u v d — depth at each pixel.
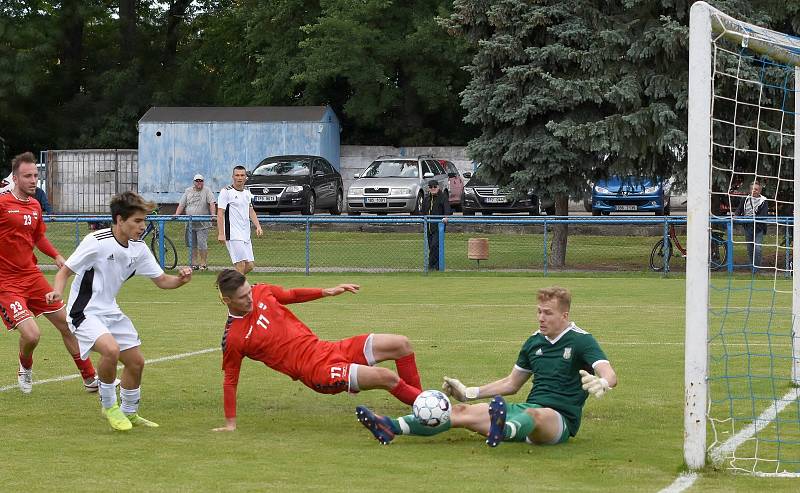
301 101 73.94
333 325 23.03
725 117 38.00
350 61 66.88
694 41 10.74
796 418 13.38
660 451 11.46
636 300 28.22
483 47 39.41
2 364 18.14
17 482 10.12
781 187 39.03
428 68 69.88
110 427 12.92
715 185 37.88
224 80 79.19
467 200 56.38
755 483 10.12
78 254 12.72
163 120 63.81
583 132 37.81
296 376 12.51
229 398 12.68
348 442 12.01
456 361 18.00
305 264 37.25
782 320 23.75
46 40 74.88
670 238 36.69
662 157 38.84
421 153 70.12
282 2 69.62
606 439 12.09
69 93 81.38
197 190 37.94
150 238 43.59
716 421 13.12
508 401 14.64
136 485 10.01
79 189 67.31
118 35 81.25
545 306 11.66
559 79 38.16
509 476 10.33
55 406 14.41
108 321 12.86
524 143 38.84
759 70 37.31
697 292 10.59
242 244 28.86
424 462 10.95
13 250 15.04
